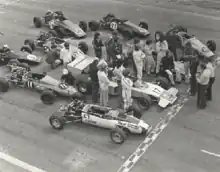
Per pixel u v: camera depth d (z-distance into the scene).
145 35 19.36
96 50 16.62
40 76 15.77
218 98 14.73
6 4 26.28
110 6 24.31
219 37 19.09
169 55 15.23
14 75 16.08
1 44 20.27
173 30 18.36
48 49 18.53
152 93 14.26
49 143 12.98
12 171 11.85
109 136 13.09
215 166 11.48
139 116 13.52
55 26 20.69
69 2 25.69
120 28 19.77
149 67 16.19
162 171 11.41
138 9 23.42
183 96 14.99
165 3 23.98
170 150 12.23
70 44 17.81
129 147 12.48
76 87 15.74
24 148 12.83
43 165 12.01
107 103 14.77
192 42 17.17
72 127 13.70
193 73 14.27
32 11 24.70
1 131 13.75
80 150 12.53
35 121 14.16
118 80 14.77
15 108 15.02
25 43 19.36
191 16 21.78
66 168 11.82
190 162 11.70
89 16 22.97
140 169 11.55
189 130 13.09
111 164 11.84
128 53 16.73
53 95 14.80
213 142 12.47
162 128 13.28
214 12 22.06
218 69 16.45
